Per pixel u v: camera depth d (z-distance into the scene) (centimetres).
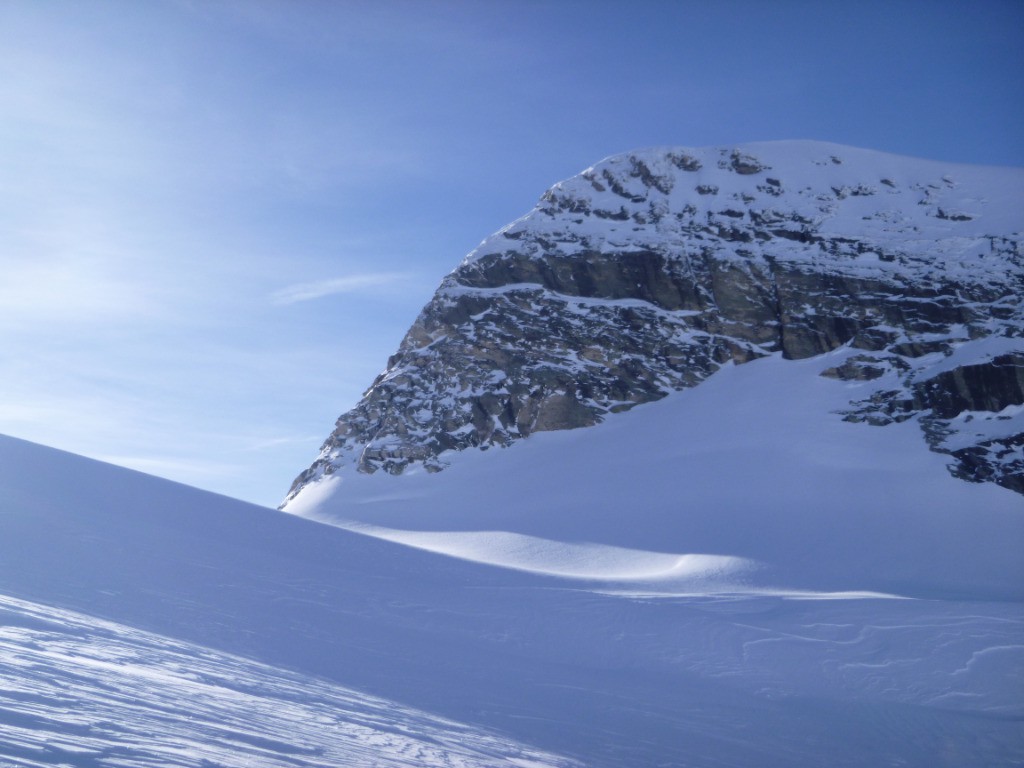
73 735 457
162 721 562
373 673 1258
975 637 2233
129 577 1519
